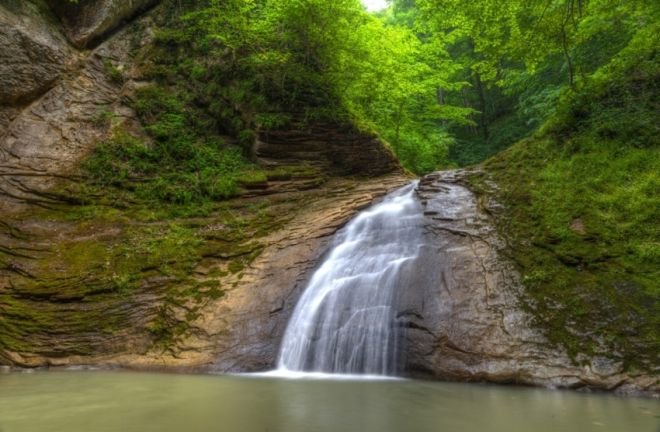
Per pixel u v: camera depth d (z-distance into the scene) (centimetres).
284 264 1070
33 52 1495
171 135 1552
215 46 1747
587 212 852
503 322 734
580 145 1023
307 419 470
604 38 1459
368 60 1686
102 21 1705
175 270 1084
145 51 1748
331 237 1153
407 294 837
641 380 597
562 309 712
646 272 705
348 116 1675
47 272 1043
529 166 1078
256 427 439
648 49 1129
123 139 1478
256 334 902
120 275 1047
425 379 725
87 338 933
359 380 725
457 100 3039
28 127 1397
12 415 487
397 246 1001
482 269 837
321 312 888
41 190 1266
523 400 564
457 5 1035
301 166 1551
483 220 970
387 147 1731
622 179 894
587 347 656
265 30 1628
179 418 473
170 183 1416
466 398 575
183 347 907
